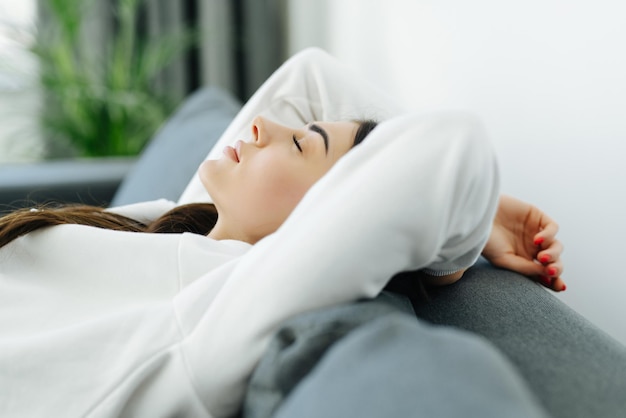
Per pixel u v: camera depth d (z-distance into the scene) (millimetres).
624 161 855
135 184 1642
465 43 1296
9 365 619
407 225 551
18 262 754
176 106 2896
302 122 1080
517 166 1152
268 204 788
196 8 2953
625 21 838
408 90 1611
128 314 626
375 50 1818
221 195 812
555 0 997
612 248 899
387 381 402
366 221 545
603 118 896
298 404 437
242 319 559
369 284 561
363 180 560
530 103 1087
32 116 2908
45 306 699
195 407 579
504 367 412
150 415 587
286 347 530
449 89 1381
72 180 1910
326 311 528
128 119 2799
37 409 601
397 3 1634
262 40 2967
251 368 560
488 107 1235
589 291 970
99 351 609
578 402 504
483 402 370
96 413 585
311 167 797
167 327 604
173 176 1440
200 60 2945
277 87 1069
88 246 731
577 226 985
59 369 609
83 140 2799
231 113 1779
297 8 2676
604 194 906
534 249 877
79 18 2721
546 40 1028
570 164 989
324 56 1063
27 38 2754
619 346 587
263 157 800
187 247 706
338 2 2127
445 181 549
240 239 815
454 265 712
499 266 844
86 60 2850
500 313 668
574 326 622
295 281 545
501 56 1168
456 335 441
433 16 1433
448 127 562
